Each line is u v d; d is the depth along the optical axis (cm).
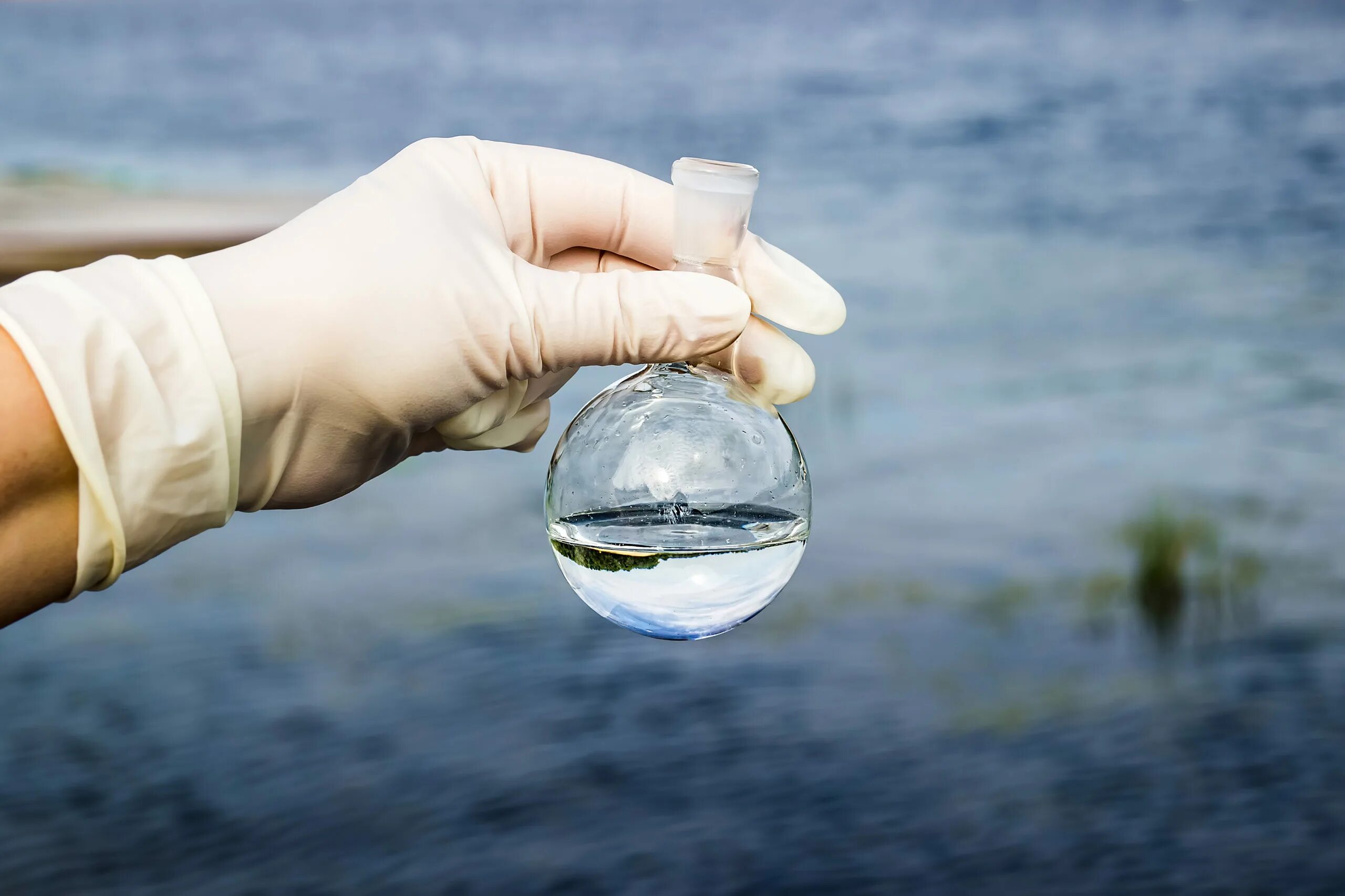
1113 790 461
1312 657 567
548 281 146
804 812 447
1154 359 1079
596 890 399
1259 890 398
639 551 122
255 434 139
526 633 595
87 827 434
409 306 140
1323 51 2636
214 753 485
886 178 1827
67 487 118
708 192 138
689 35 3123
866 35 3067
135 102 2311
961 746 490
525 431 184
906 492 788
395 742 493
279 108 2317
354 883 403
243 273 136
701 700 528
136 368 120
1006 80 2508
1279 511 756
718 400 130
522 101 2394
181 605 627
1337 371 1041
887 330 1176
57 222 1455
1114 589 650
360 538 726
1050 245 1494
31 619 605
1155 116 2173
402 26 3344
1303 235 1509
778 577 129
